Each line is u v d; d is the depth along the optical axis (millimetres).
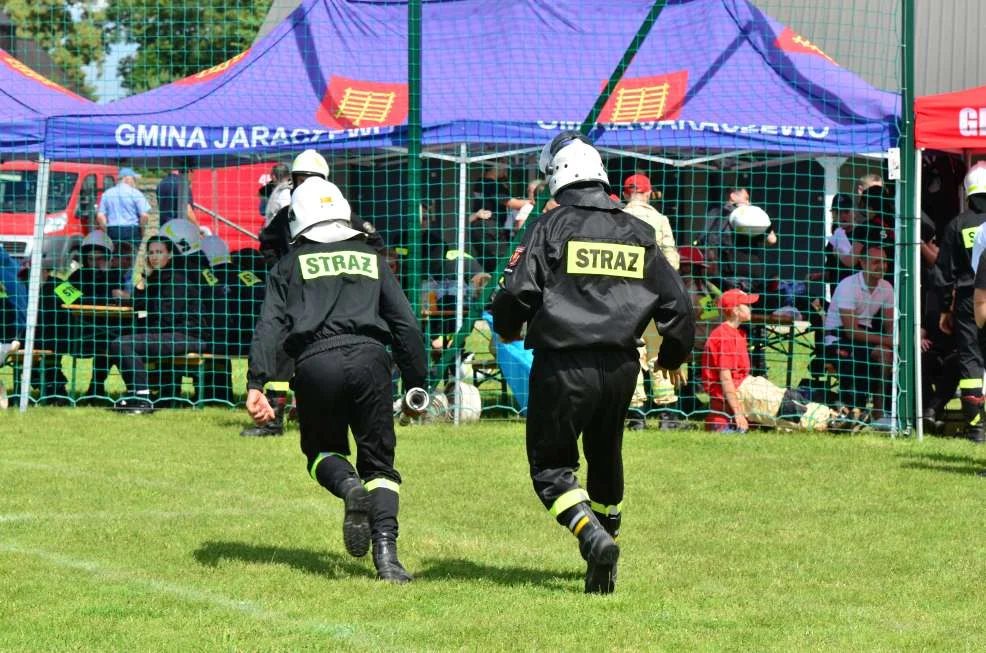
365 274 9312
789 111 18828
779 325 19266
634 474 13875
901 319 17141
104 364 19578
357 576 9250
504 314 8570
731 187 21859
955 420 17609
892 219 17953
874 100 18656
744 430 17141
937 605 8656
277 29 21375
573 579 9289
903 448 15789
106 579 9062
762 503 12312
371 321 9188
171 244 18844
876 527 11258
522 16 21203
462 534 10836
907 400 17000
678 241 21797
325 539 10539
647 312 8602
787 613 8344
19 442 15586
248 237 28500
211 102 19922
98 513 11500
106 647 7367
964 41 22594
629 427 17266
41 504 11867
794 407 17188
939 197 20578
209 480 13219
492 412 19078
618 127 17578
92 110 19844
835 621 8180
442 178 20516
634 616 8188
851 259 18125
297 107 19891
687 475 13828
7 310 19312
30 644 7418
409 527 11125
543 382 8578
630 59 17469
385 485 9250
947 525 11328
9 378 22078
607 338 8484
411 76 17609
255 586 8883
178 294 18750
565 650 7410
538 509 11906
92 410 18672
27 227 27984
